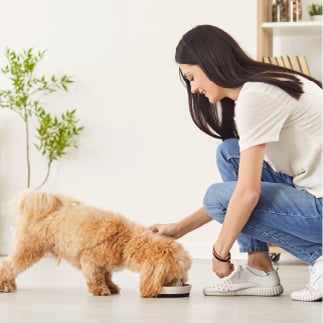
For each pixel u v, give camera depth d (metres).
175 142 4.23
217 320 1.91
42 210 2.45
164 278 2.32
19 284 2.77
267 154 2.24
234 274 2.43
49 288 2.64
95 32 4.30
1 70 4.37
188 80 2.30
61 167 4.34
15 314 2.01
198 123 2.42
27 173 4.36
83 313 2.02
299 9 3.92
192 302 2.26
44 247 2.45
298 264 3.77
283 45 4.15
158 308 2.12
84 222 2.38
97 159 4.31
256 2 4.10
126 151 4.29
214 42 2.16
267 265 2.46
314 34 4.10
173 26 4.23
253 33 4.11
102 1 4.29
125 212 4.29
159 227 2.48
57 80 4.33
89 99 4.31
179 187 4.23
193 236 4.16
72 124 4.25
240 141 2.12
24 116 4.36
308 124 2.13
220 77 2.15
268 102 2.08
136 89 4.27
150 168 4.27
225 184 2.31
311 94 2.14
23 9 4.36
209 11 4.17
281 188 2.22
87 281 2.43
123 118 4.29
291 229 2.22
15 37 4.38
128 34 4.28
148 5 4.25
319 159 2.18
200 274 3.21
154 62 4.25
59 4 4.34
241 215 2.14
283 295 2.45
